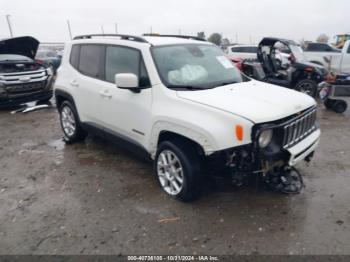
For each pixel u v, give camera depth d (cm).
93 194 374
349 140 548
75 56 502
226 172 314
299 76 945
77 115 509
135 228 306
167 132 345
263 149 290
